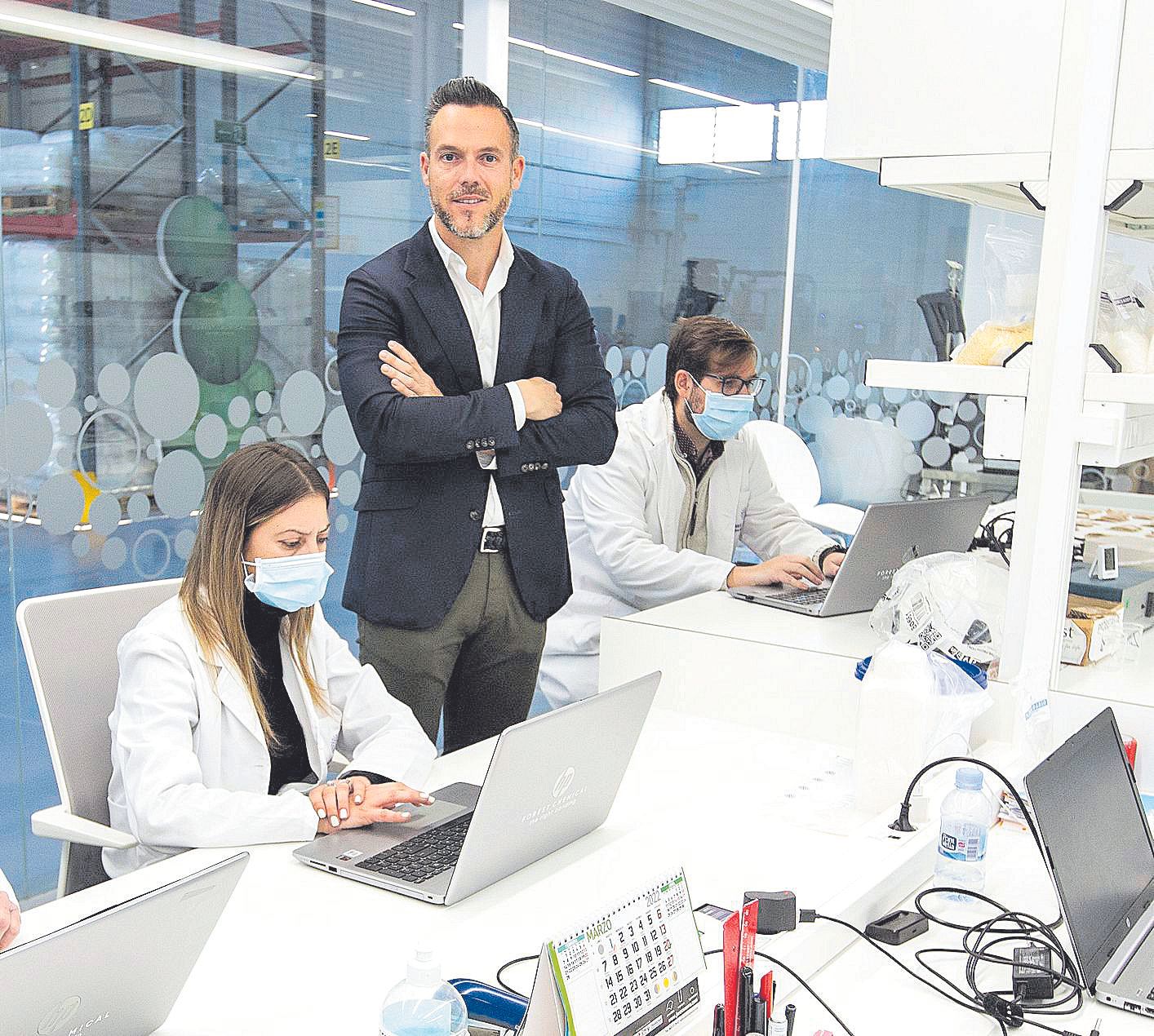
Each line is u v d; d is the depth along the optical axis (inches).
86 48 95.8
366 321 94.2
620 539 108.9
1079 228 73.9
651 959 42.1
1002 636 78.8
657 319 147.1
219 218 106.2
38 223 94.7
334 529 118.4
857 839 62.7
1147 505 85.6
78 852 73.9
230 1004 48.2
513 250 99.2
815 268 134.5
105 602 76.4
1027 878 62.0
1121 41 71.6
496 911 56.7
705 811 69.9
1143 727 72.5
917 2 78.1
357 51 115.3
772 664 85.8
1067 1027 48.9
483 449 91.3
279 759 75.4
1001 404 86.1
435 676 96.7
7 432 94.5
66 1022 40.2
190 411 106.0
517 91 129.0
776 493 118.0
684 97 144.0
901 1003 50.3
